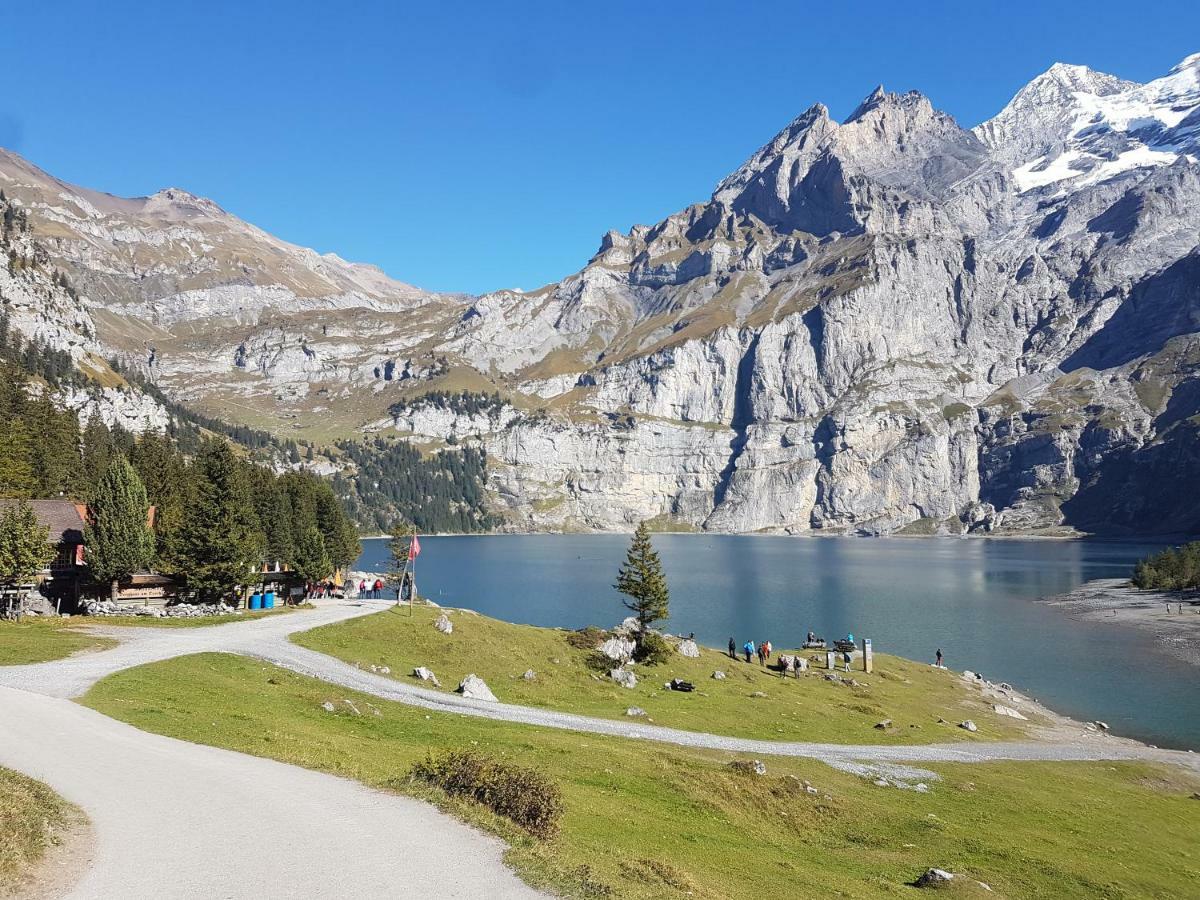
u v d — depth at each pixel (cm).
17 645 4484
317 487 13275
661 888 2052
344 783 2408
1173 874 3581
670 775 3681
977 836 3738
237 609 7244
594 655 7081
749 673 7569
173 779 2269
